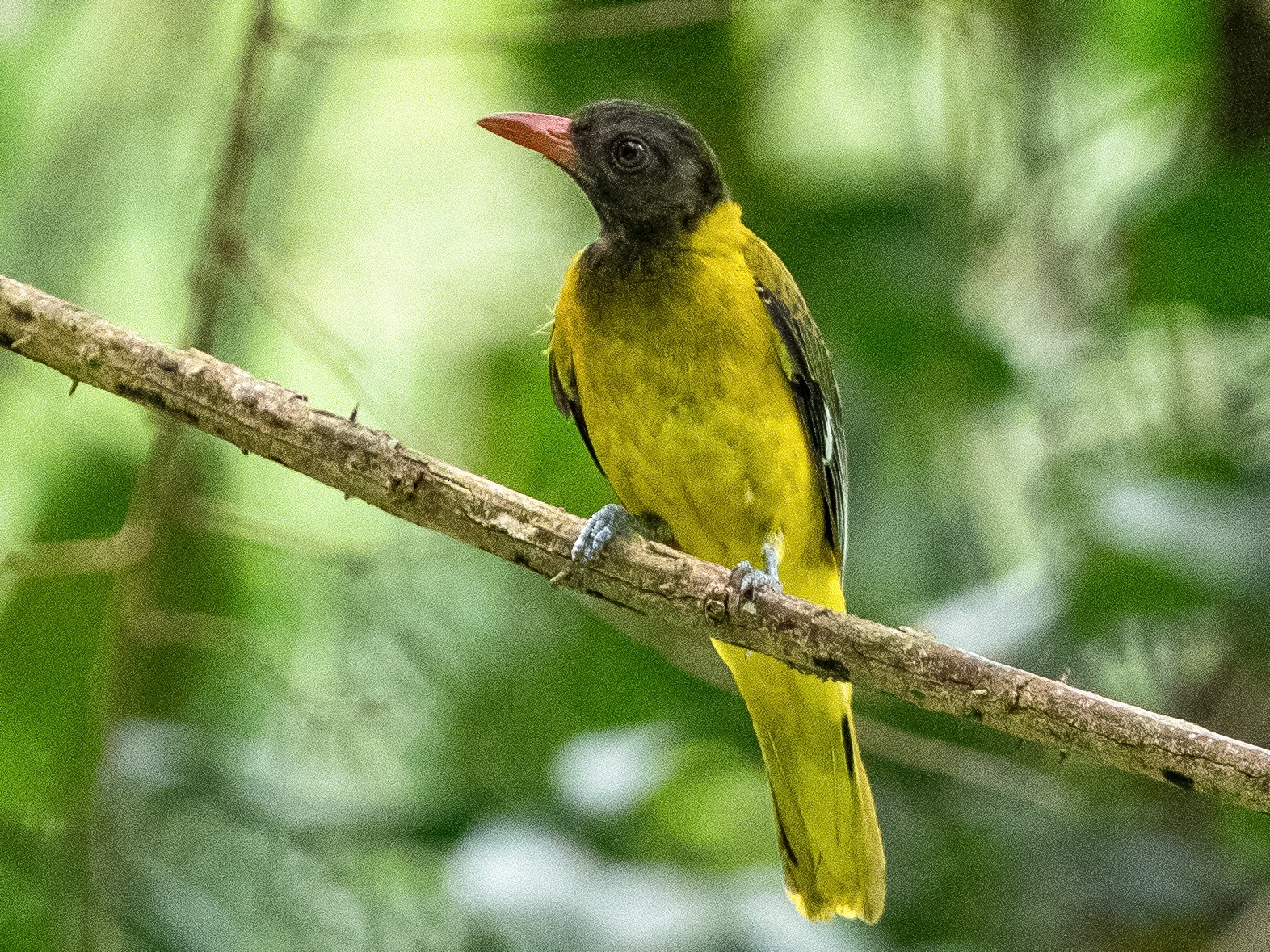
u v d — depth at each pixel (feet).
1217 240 33.24
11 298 25.64
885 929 35.83
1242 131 36.65
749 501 31.48
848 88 42.70
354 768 34.78
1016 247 39.68
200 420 25.70
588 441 35.24
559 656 38.29
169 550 36.37
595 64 42.32
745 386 30.86
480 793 35.91
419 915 34.30
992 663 23.82
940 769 35.91
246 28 38.60
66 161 39.81
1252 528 32.17
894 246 38.75
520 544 26.12
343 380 33.65
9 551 33.12
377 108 43.34
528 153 43.39
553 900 30.22
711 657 37.47
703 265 31.14
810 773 33.12
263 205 40.83
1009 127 40.27
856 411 39.09
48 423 38.14
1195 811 35.19
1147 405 36.68
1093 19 40.52
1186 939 34.14
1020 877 35.55
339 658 36.60
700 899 30.83
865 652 24.64
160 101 40.47
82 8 40.42
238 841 35.01
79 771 34.73
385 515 40.16
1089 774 35.94
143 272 40.11
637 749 33.01
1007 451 38.73
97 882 32.12
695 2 39.27
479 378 41.32
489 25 42.93
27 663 35.94
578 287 31.73
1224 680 35.17
